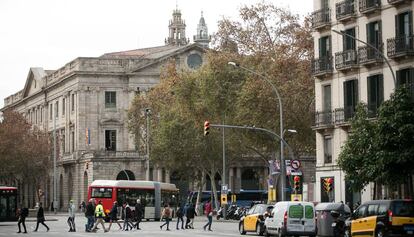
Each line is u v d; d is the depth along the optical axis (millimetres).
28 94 160875
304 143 77562
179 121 92125
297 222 46906
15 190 77188
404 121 43500
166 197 89938
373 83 59406
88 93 128625
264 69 76188
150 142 103688
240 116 76188
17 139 122250
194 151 92938
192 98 88438
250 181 130000
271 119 74688
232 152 93500
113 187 82812
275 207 48375
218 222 79625
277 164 63812
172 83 100688
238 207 89562
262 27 79562
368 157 45500
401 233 37000
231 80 81125
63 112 137625
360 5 60188
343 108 62344
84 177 125875
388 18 57875
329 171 64188
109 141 129250
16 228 67875
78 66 128625
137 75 129125
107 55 145375
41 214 61375
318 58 65375
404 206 37281
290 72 74688
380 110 44688
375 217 37875
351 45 62125
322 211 46750
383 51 58156
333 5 64438
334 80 63906
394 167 43875
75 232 59250
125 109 120938
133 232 58406
